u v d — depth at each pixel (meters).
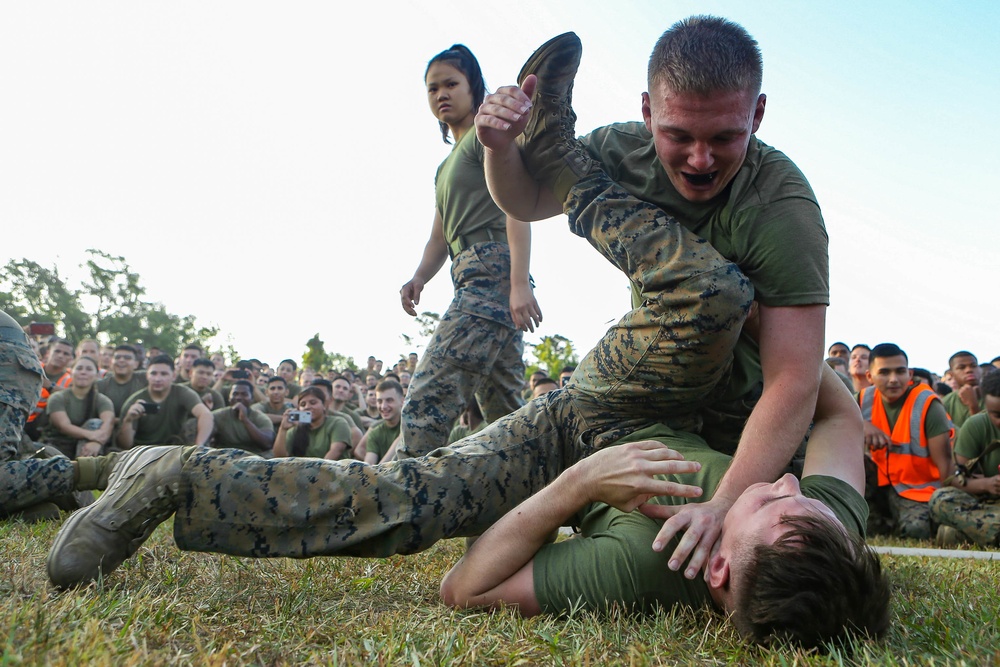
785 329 2.20
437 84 4.00
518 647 1.64
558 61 2.32
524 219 2.70
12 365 3.93
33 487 3.66
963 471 5.69
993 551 4.98
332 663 1.44
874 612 1.69
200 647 1.48
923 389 6.27
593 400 2.38
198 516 2.09
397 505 2.12
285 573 2.42
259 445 7.66
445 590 2.09
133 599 1.80
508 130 2.34
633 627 1.85
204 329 63.41
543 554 2.04
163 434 7.35
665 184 2.37
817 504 1.81
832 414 2.39
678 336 2.20
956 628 1.86
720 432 2.56
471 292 3.75
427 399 3.66
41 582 2.01
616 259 2.34
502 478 2.26
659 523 2.06
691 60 1.99
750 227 2.22
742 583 1.75
